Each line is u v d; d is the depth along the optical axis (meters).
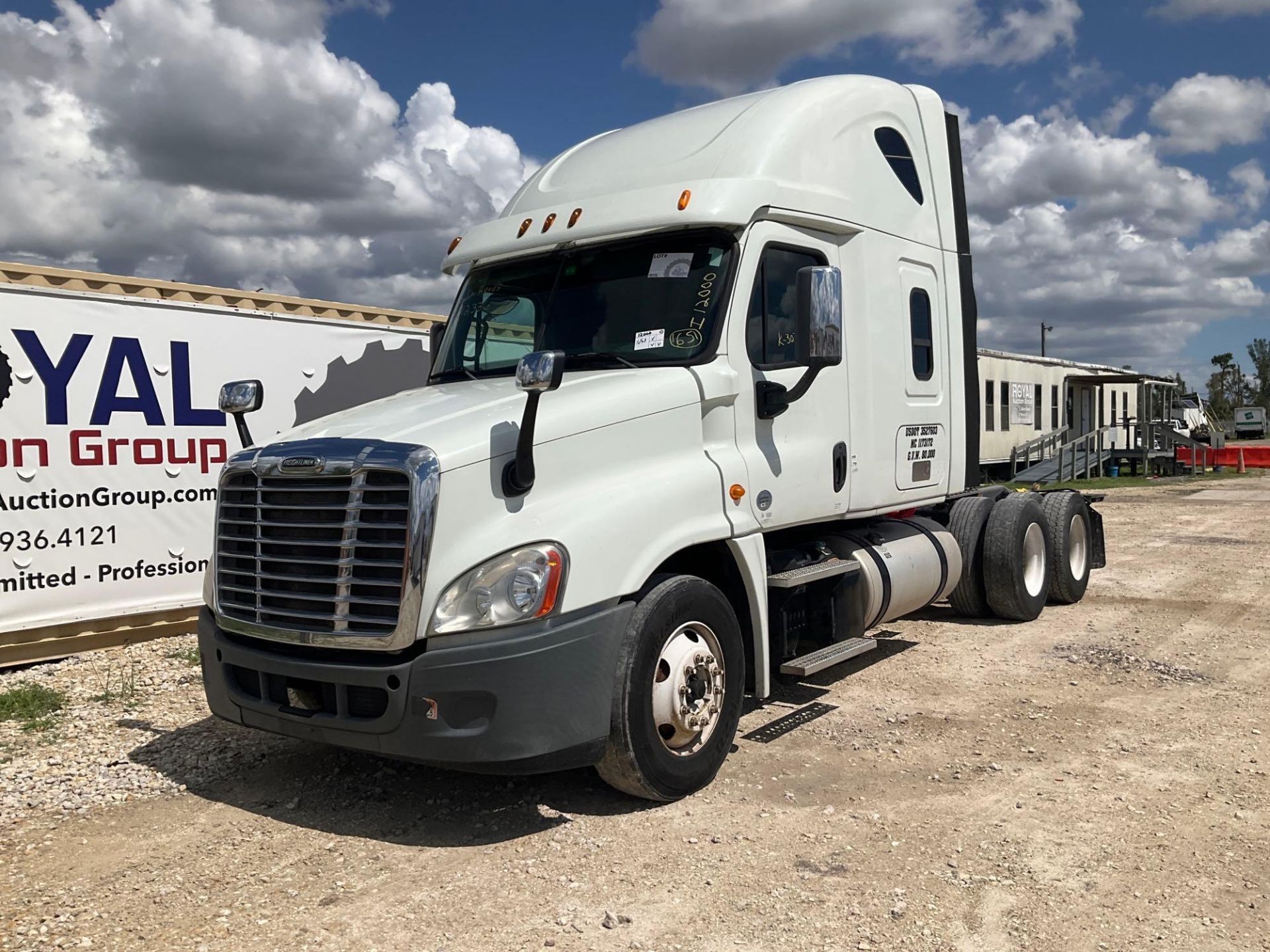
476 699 3.94
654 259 5.24
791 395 5.26
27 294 7.39
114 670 7.23
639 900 3.64
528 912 3.57
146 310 8.08
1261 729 5.55
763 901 3.62
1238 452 37.84
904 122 6.74
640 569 4.32
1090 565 9.64
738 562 4.96
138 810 4.59
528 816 4.45
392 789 4.80
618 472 4.53
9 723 5.92
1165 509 20.22
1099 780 4.78
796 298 4.85
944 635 8.02
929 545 7.22
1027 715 5.86
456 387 5.31
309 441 4.33
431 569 3.95
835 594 6.01
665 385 4.76
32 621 7.40
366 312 9.94
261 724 4.48
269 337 8.98
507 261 5.81
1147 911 3.51
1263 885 3.70
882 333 6.30
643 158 5.69
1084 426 34.03
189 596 8.37
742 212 5.07
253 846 4.18
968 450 7.59
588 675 4.10
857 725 5.67
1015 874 3.80
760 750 5.27
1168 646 7.60
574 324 5.34
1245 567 11.80
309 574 4.23
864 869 3.87
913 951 3.26
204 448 8.45
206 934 3.44
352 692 4.15
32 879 3.89
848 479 5.95
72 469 7.63
